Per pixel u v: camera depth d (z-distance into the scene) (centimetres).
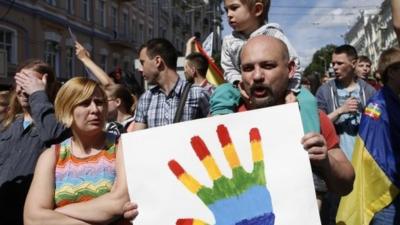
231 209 200
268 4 270
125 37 3347
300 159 198
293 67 218
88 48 2844
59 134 306
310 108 215
